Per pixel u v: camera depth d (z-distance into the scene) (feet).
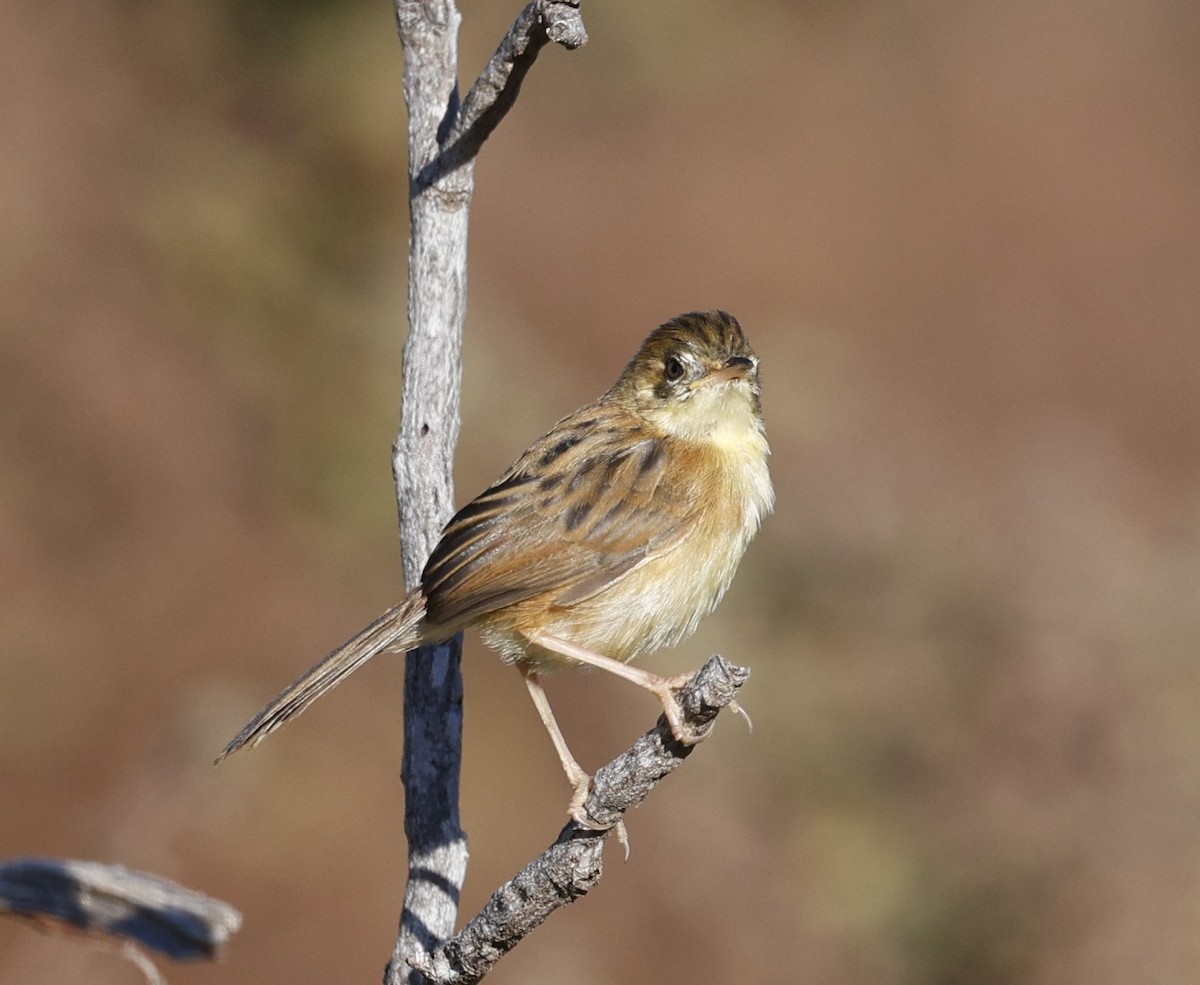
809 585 53.88
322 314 65.67
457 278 21.85
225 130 72.13
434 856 20.56
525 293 79.71
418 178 21.77
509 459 60.64
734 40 105.09
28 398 57.11
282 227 68.54
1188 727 45.65
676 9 103.40
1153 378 84.48
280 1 76.84
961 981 44.09
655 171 93.56
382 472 60.39
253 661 51.06
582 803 22.82
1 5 70.23
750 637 53.11
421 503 21.98
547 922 43.96
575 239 85.61
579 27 19.44
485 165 89.97
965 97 105.09
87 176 65.72
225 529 56.49
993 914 44.37
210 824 43.62
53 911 17.17
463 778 47.83
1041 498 53.93
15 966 37.86
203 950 17.33
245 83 74.74
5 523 53.57
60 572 52.70
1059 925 43.32
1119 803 44.62
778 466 61.05
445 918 20.24
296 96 74.74
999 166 99.55
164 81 72.90
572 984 42.32
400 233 72.13
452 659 21.67
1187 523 58.03
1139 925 42.29
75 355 58.90
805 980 44.70
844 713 49.78
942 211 94.27
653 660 52.21
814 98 103.55
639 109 99.71
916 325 84.94
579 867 17.56
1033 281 90.43
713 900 45.75
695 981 44.24
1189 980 41.37
